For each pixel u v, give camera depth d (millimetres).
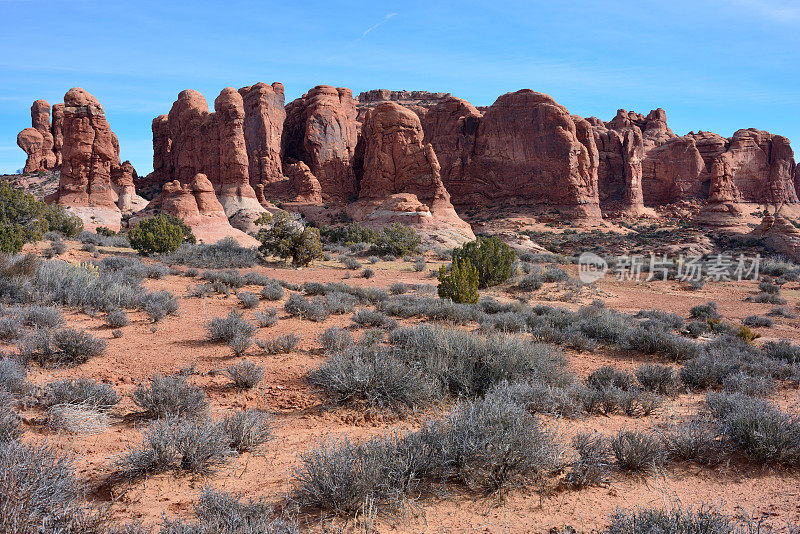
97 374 6945
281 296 16656
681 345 10797
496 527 3438
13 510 2652
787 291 34469
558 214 107938
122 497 3596
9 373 5645
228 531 2877
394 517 3514
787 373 9336
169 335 9969
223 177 83500
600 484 4250
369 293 17578
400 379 6234
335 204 96938
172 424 4488
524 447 4145
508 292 26484
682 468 4730
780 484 4418
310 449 4758
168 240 30219
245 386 6781
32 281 12742
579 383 7594
